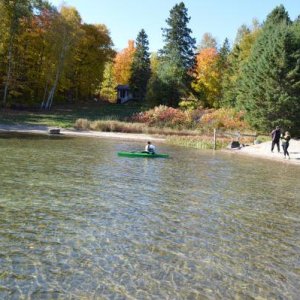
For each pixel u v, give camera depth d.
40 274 7.73
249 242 10.22
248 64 54.44
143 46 85.25
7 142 29.75
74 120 51.59
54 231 10.18
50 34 58.41
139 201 13.82
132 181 17.47
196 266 8.51
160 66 75.81
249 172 22.22
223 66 74.31
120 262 8.47
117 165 22.03
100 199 13.77
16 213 11.52
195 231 10.87
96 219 11.40
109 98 91.94
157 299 7.00
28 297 6.84
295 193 16.81
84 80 70.31
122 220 11.45
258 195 16.02
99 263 8.36
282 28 47.91
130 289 7.31
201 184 17.72
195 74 74.19
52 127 45.16
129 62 93.44
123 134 45.16
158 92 64.19
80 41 65.12
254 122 47.94
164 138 43.69
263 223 12.02
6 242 9.27
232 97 64.69
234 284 7.77
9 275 7.62
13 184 15.29
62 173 18.31
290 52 46.69
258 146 36.38
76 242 9.48
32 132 40.31
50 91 62.47
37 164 20.39
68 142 33.12
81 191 14.83
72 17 60.34
